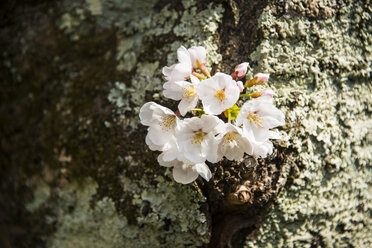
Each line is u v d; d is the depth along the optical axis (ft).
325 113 2.14
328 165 2.14
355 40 2.20
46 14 2.27
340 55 2.17
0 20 2.33
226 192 2.06
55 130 2.22
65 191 2.20
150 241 2.13
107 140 2.15
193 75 2.01
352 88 2.20
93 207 2.16
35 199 2.26
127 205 2.13
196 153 1.92
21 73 2.29
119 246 2.15
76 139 2.19
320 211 2.14
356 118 2.20
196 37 2.13
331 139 2.14
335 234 2.18
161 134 1.96
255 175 2.06
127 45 2.19
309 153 2.10
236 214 2.13
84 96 2.20
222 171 2.05
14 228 2.32
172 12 2.17
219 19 2.14
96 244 2.17
